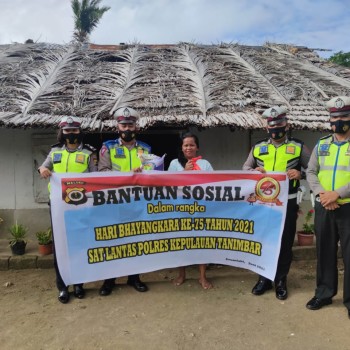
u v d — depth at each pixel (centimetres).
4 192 669
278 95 688
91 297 463
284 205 449
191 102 638
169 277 530
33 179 667
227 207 469
